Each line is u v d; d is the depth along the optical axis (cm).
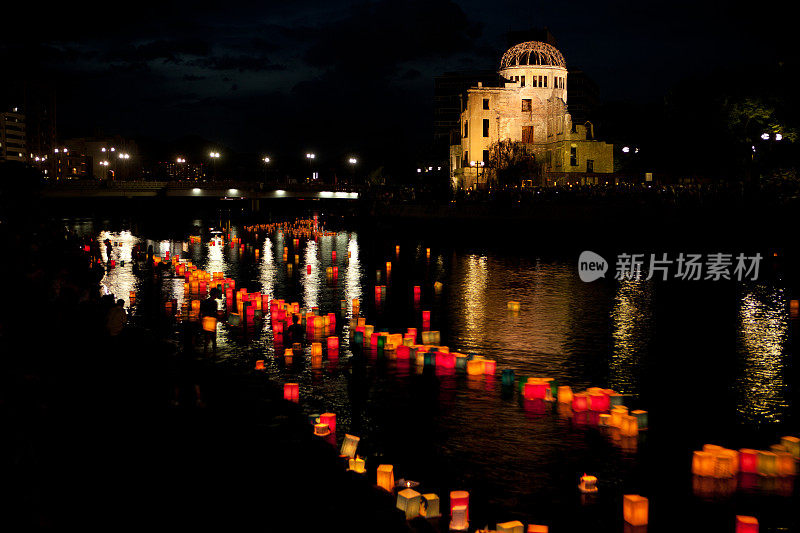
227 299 3019
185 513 881
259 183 10400
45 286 1775
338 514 922
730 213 5491
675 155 8212
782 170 6016
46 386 1289
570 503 1173
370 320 2912
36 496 856
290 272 4538
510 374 1816
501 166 8781
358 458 1256
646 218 5919
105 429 1162
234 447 1155
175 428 1230
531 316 3020
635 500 1079
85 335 1752
